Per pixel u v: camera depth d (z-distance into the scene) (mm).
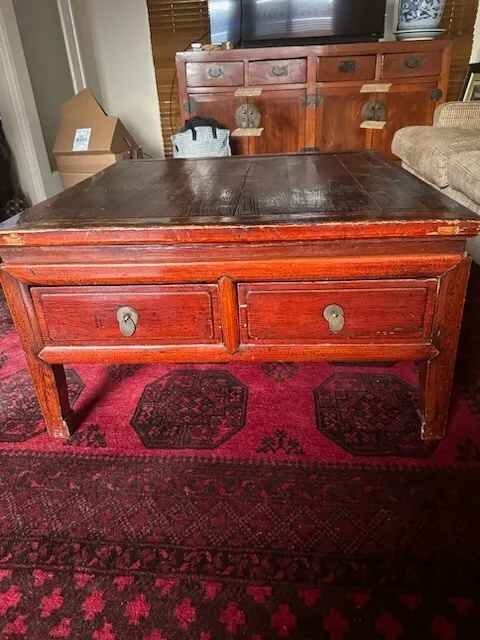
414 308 922
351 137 2740
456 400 1186
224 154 2557
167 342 988
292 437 1087
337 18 2650
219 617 717
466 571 770
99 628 708
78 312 968
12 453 1068
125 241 874
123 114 3426
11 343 1570
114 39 3191
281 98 2666
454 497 910
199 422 1150
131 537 853
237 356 989
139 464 1022
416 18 2576
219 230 855
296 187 1120
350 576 769
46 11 2752
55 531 872
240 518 882
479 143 1777
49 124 2844
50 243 886
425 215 854
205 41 3135
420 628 692
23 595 759
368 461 1006
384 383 1277
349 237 851
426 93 2631
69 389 1299
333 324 936
